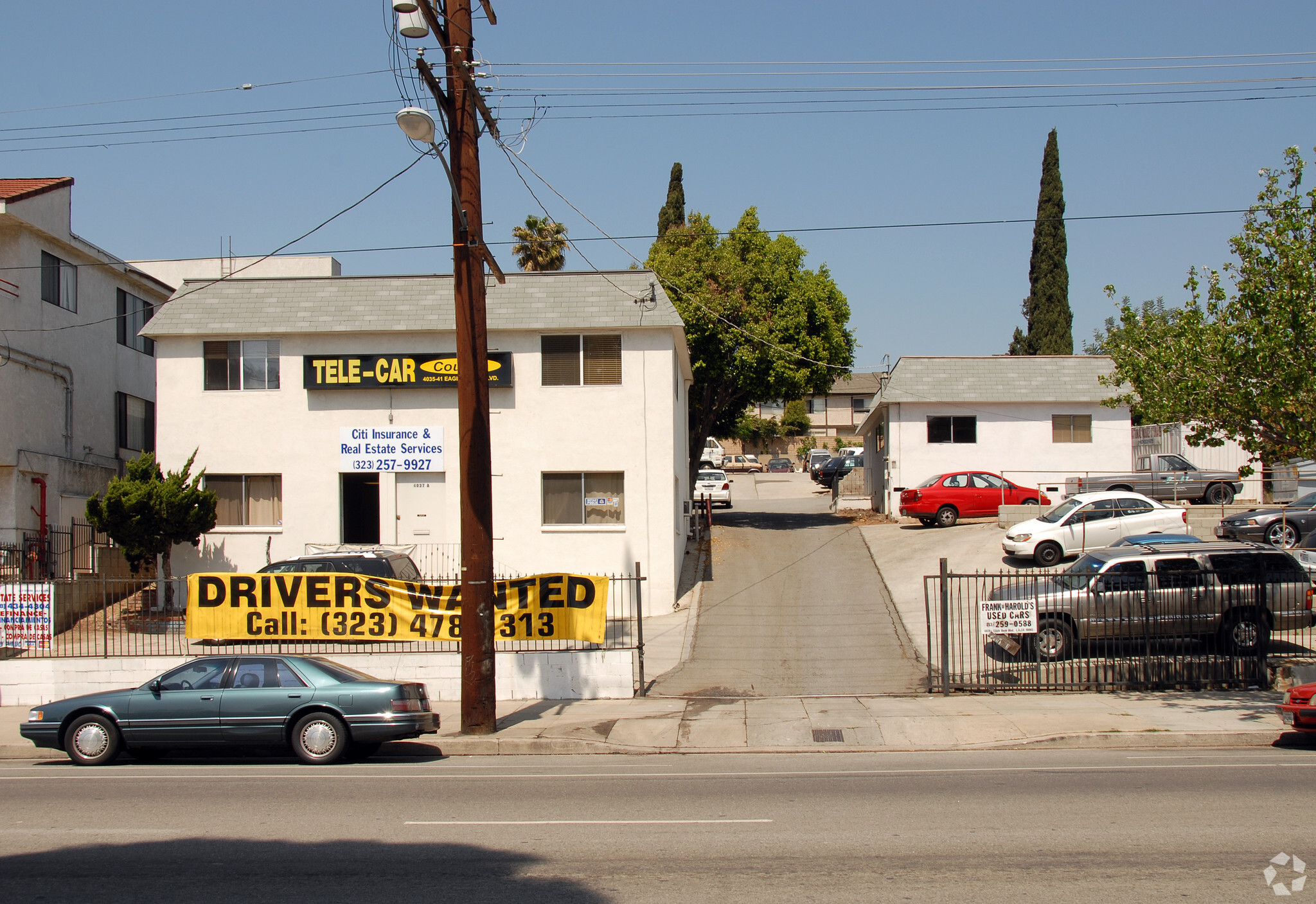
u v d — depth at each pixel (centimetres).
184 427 2492
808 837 812
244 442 2484
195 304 2542
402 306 2516
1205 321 1590
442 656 1689
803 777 1101
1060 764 1165
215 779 1118
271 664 1265
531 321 2453
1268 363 1459
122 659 1683
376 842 808
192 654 1698
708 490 4128
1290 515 2472
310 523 2464
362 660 1689
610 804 955
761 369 3409
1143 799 945
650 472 2434
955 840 796
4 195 2570
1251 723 1366
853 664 1909
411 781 1096
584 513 2447
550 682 1686
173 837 830
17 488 2550
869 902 642
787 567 2753
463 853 771
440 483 2483
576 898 658
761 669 1886
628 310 2470
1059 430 3438
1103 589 1673
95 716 1243
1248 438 1555
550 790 1038
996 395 3444
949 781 1061
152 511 2225
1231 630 1670
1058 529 2528
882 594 2427
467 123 1420
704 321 3297
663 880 696
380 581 1730
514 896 663
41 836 839
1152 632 1692
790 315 3400
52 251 2767
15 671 1680
